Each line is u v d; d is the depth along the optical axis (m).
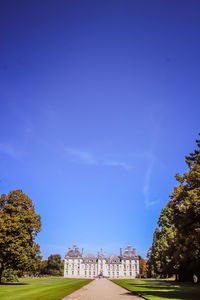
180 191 24.25
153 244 64.56
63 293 22.41
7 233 35.16
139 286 33.97
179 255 30.78
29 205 39.72
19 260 34.69
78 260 133.38
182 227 24.09
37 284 35.94
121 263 133.62
